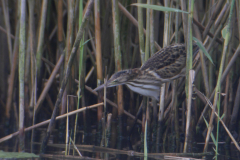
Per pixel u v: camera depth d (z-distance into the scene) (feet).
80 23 26.27
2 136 33.83
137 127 39.24
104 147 29.50
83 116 37.14
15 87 38.70
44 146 28.04
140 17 31.19
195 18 33.78
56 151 28.63
